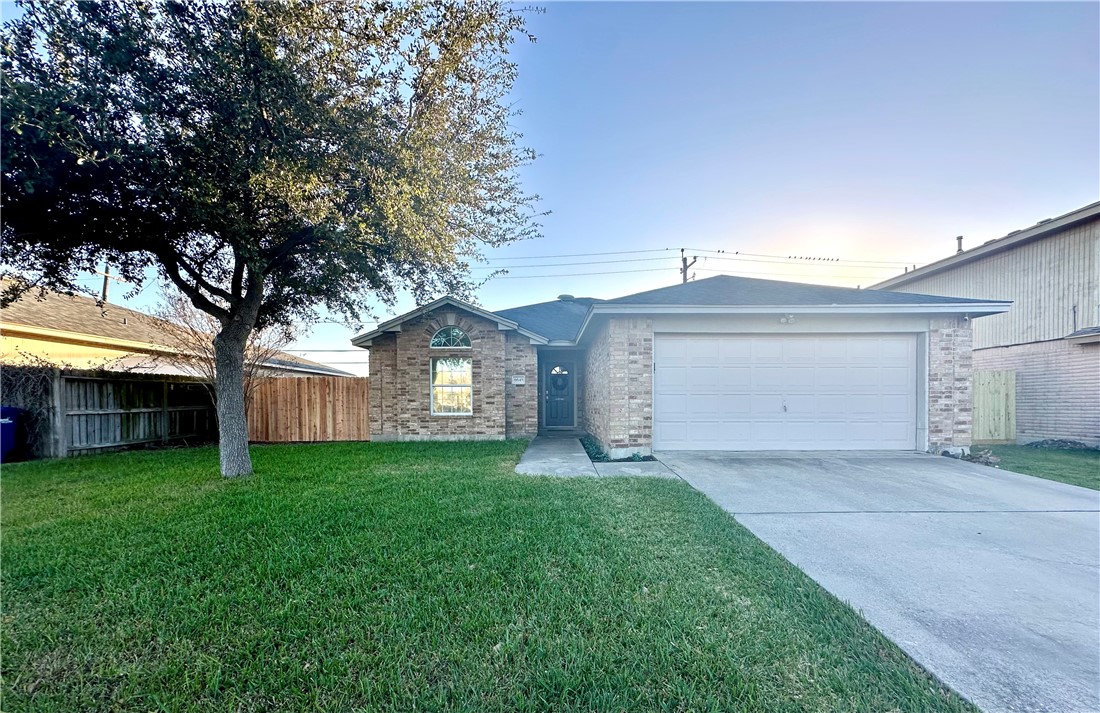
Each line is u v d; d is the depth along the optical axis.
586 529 4.38
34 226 5.53
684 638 2.55
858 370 9.01
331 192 5.79
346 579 3.29
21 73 4.29
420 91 6.15
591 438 12.06
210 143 5.01
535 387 12.45
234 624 2.72
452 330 12.01
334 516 4.81
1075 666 2.34
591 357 12.23
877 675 2.25
